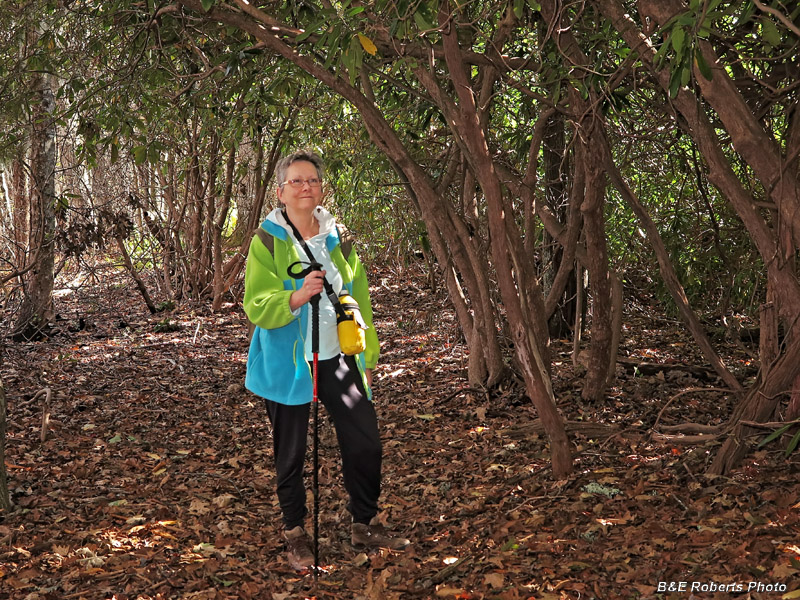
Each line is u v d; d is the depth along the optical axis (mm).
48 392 5902
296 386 3518
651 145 7383
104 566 3596
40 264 10180
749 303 8055
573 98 5199
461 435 5617
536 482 4469
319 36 4883
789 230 4027
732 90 3875
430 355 8312
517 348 4488
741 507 3715
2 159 8570
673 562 3189
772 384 4223
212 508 4414
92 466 5230
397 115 7750
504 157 6766
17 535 3977
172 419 6566
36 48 7383
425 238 7434
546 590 3082
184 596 3279
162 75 7055
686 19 2859
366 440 3564
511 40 6359
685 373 6789
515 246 6059
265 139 11664
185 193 12414
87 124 7277
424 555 3611
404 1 3584
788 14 3689
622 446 5020
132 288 13844
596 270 5855
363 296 3770
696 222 8008
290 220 3648
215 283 12062
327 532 4023
